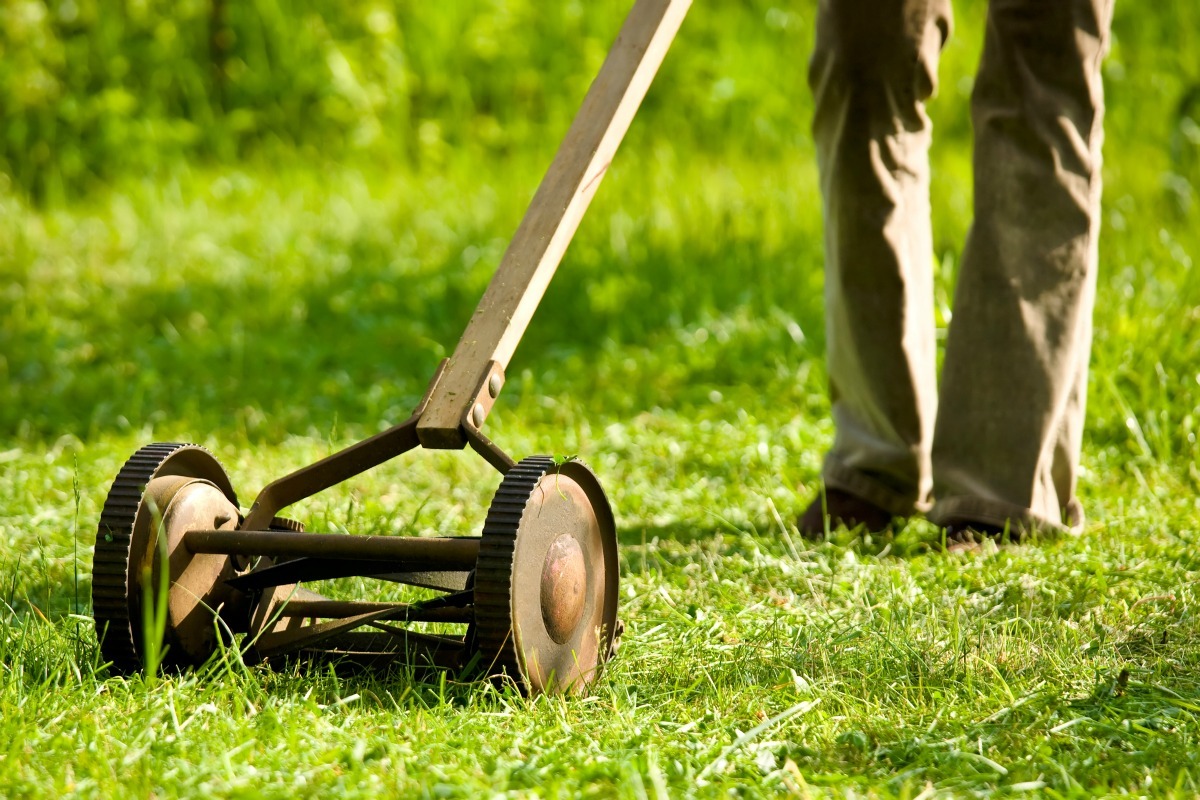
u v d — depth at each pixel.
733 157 14.51
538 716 3.15
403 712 3.17
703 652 3.78
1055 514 4.96
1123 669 3.41
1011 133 4.79
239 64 14.68
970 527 4.91
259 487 5.72
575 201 3.95
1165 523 5.04
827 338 5.21
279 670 3.57
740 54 15.33
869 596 4.31
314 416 7.21
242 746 2.87
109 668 3.40
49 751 2.86
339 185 13.11
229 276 10.08
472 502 5.62
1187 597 4.11
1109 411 6.41
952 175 12.21
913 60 4.66
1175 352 6.67
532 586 3.21
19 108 13.25
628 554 4.91
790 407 7.19
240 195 12.77
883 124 4.74
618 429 6.71
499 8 15.32
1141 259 8.09
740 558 4.72
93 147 13.62
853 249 4.86
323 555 3.34
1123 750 3.01
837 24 4.65
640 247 9.83
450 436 3.51
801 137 14.77
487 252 10.23
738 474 6.07
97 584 3.24
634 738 3.03
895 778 2.81
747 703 3.34
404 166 14.44
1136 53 13.79
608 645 3.66
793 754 2.98
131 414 7.22
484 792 2.65
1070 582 4.34
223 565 3.54
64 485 5.80
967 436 4.90
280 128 14.70
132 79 14.18
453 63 15.29
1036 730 3.11
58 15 13.82
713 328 8.52
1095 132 4.84
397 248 10.66
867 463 5.13
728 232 9.94
